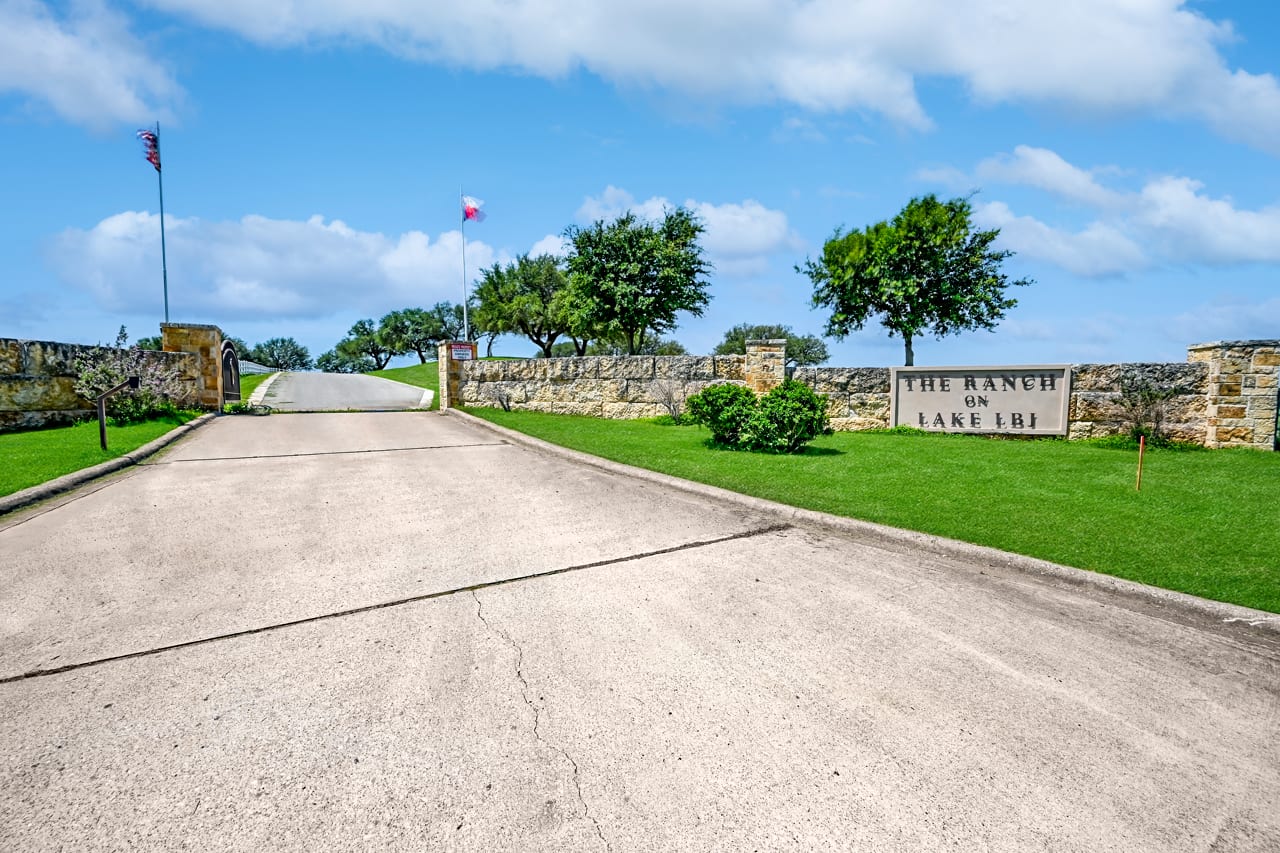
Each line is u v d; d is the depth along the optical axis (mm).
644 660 3250
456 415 14461
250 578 4273
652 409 14766
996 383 12258
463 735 2604
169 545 4918
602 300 22797
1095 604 4051
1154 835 2141
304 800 2219
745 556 4898
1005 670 3211
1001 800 2289
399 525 5586
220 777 2326
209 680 2992
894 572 4578
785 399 9711
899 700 2924
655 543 5195
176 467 8031
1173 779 2426
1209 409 11180
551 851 2018
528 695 2910
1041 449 10336
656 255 22047
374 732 2609
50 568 4398
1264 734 2725
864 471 7953
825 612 3873
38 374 11391
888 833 2123
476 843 2045
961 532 5336
